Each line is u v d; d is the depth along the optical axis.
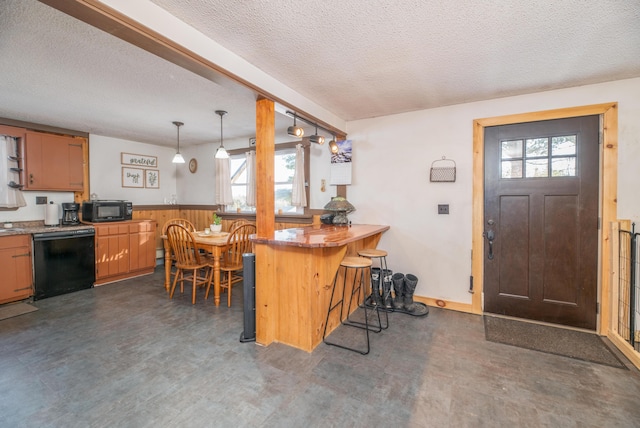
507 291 3.03
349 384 1.94
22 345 2.45
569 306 2.78
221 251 3.46
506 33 1.83
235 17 1.66
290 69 2.32
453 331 2.71
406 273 3.47
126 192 5.11
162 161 5.69
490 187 3.06
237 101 3.12
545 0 1.52
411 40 1.91
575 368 2.12
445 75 2.45
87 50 2.07
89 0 1.29
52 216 4.07
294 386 1.92
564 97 2.73
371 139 3.64
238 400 1.79
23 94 2.91
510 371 2.08
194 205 5.72
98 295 3.73
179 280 3.82
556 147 2.79
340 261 2.69
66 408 1.72
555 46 1.99
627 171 2.54
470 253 3.15
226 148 5.23
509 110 2.94
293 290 2.43
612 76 2.47
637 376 2.02
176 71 2.41
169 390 1.88
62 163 4.20
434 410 1.70
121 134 4.69
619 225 2.53
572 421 1.62
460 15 1.65
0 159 3.65
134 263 4.57
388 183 3.55
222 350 2.38
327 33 1.83
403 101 3.07
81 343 2.49
